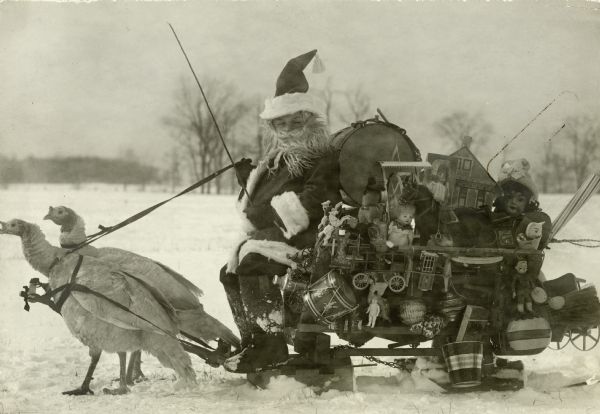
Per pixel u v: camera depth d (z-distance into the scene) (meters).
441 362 5.95
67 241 6.05
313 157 6.20
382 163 5.77
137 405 5.48
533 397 5.63
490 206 5.94
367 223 5.69
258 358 5.98
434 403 5.44
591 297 5.96
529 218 5.82
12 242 19.62
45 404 5.56
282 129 6.29
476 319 5.74
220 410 5.25
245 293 6.09
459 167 5.95
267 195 6.25
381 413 5.10
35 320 9.89
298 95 6.29
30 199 26.73
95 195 37.19
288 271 5.96
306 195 6.02
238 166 6.50
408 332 5.73
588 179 6.17
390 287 5.67
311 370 5.90
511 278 5.82
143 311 5.77
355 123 6.32
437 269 5.76
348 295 5.56
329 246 5.70
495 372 5.95
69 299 5.86
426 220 5.73
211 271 13.91
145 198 36.66
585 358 6.99
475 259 5.71
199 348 6.18
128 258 6.19
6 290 12.41
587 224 15.62
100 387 6.30
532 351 5.79
